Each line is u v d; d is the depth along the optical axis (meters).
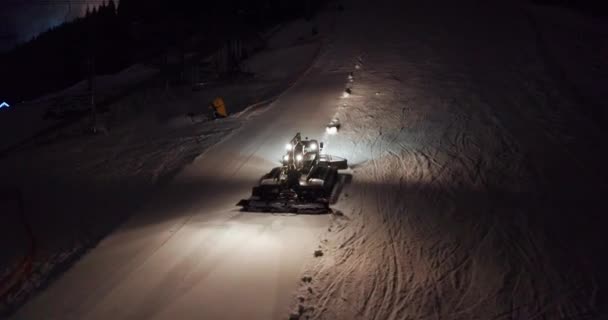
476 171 17.88
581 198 15.37
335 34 53.66
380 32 52.16
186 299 9.59
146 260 11.47
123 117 36.50
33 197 19.19
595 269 10.89
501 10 58.78
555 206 14.68
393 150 20.59
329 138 22.53
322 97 30.72
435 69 37.28
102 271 11.15
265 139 22.84
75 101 43.56
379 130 23.77
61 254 13.09
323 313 9.03
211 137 24.78
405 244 11.88
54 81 75.38
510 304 9.41
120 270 11.08
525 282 10.23
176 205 15.52
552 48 42.62
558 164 18.72
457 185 16.42
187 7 77.00
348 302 9.38
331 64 41.09
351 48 46.44
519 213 14.05
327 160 18.12
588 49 43.25
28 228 15.80
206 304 9.38
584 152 20.30
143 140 27.16
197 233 12.84
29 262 12.90
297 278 10.23
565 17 57.25
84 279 10.83
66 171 22.50
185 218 14.11
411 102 28.98
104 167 22.33
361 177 17.23
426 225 13.06
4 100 72.75
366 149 20.81
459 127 24.02
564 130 23.53
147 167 21.27
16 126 39.72
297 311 9.03
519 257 11.36
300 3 72.25
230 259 11.20
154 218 14.54
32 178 22.17
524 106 27.92
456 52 42.31
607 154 20.06
